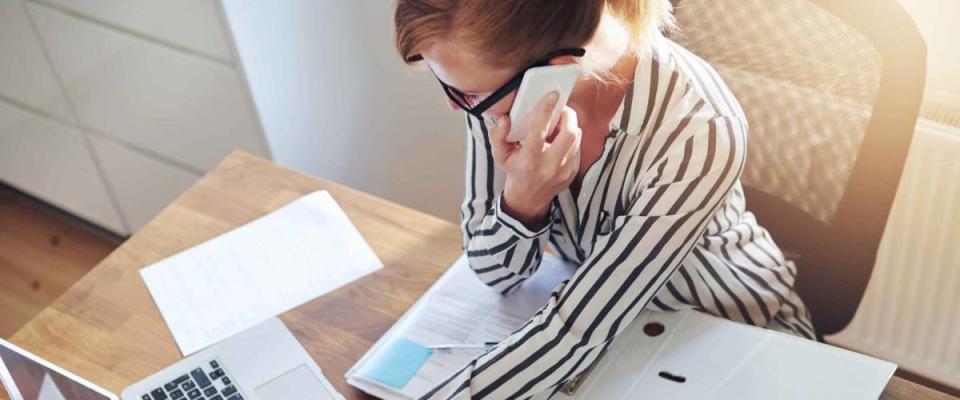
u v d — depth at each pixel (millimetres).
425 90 2061
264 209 1533
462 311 1321
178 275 1432
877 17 1302
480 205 1372
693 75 1152
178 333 1345
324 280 1403
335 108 2154
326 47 2035
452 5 942
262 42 1959
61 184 2664
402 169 2277
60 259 2658
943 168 1600
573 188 1248
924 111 1630
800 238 1525
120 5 2066
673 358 1165
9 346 990
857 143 1396
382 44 2021
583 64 1016
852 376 1104
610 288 1102
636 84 1108
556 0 937
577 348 1123
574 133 1112
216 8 1900
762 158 1483
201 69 2064
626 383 1146
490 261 1297
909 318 1802
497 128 1114
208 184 1589
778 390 1104
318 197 1543
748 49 1412
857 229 1465
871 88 1350
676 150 1100
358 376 1239
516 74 1001
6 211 2820
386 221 1492
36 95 2441
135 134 2355
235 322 1353
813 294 1575
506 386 1138
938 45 1595
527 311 1318
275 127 2102
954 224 1646
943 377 1828
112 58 2195
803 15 1353
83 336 1352
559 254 1406
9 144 2654
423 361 1246
